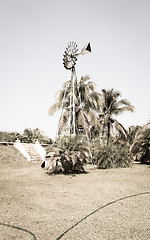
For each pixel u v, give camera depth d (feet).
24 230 9.80
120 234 9.32
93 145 46.83
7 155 47.44
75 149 31.65
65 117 53.52
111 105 65.62
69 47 41.86
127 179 24.59
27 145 57.77
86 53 40.19
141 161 56.54
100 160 39.11
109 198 15.56
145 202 14.38
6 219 11.31
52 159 29.68
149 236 9.08
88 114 53.72
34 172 31.48
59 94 55.21
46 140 81.92
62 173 29.94
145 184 21.17
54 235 9.29
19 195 16.67
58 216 11.75
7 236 9.24
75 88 55.83
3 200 15.12
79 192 17.69
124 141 68.08
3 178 25.86
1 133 66.13
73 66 42.22
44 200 15.16
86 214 12.02
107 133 69.62
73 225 10.41
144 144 56.39
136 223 10.56
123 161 41.93
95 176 27.30
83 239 8.88
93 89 54.70
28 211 12.66
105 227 10.11
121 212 12.28
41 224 10.58
